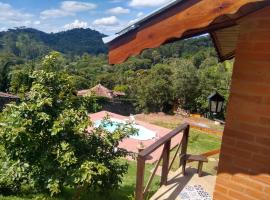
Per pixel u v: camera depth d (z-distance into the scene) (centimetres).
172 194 552
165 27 209
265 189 270
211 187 591
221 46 604
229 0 183
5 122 710
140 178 459
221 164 297
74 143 765
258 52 256
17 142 708
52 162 751
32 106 695
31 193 785
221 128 2181
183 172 643
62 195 823
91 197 868
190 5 197
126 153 865
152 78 3130
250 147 274
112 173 824
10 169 734
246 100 269
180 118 2605
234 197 293
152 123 2362
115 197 889
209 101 1004
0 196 708
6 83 4031
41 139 741
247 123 272
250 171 278
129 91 4253
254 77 261
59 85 771
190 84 2938
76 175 713
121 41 230
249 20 258
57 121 707
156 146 498
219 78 2827
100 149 827
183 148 666
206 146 1641
